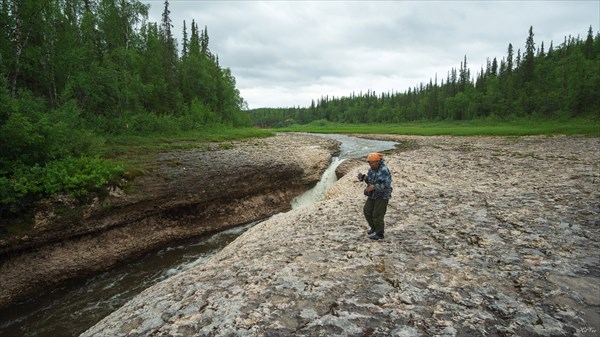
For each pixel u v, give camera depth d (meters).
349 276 6.27
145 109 39.56
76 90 29.66
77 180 13.63
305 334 4.43
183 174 19.33
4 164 13.04
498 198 12.30
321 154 33.88
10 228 11.49
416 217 10.40
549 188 13.52
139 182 16.53
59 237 12.69
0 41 24.42
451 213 10.62
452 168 22.89
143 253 14.80
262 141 45.47
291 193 24.14
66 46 29.47
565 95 68.94
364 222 10.34
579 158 24.25
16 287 11.22
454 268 6.41
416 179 19.41
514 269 6.24
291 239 9.31
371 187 7.88
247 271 6.98
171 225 16.56
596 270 6.05
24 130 13.56
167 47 53.16
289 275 6.46
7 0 23.77
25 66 25.42
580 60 79.06
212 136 43.25
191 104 51.59
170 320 5.20
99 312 10.48
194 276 7.38
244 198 20.72
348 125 147.75
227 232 17.72
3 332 9.63
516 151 31.47
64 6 31.64
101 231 14.01
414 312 4.87
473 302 5.09
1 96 14.46
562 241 7.62
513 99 82.44
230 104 68.44
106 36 37.44
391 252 7.44
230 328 4.69
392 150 39.94
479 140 47.72
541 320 4.53
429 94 139.38
